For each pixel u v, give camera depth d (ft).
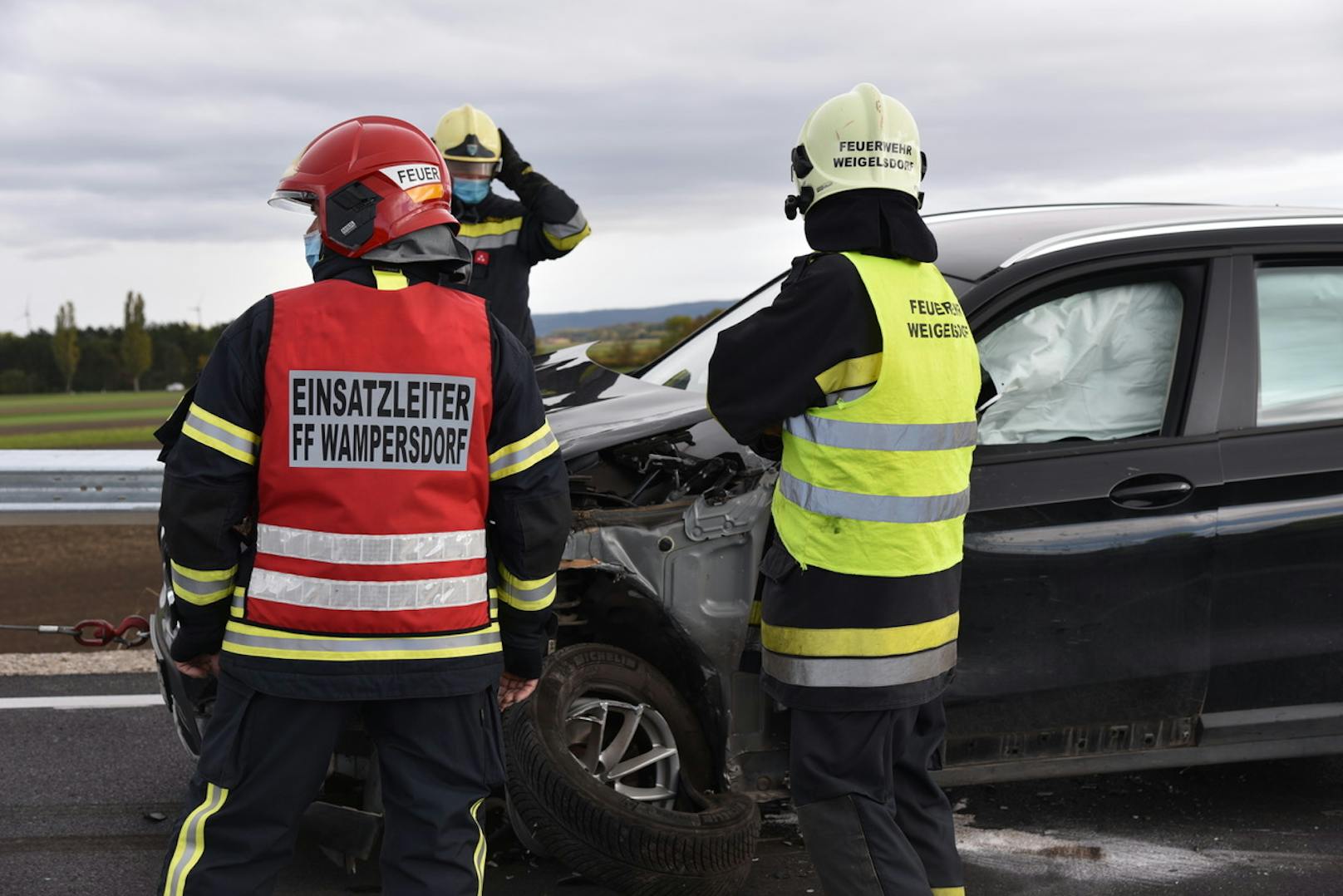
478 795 7.68
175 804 12.51
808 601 8.82
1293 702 11.46
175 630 10.21
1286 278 11.75
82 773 13.25
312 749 7.40
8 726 14.61
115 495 15.83
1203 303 11.41
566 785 9.61
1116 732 11.13
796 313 8.52
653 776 10.77
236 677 7.30
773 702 10.62
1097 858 11.53
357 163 7.50
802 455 8.83
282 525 7.23
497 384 7.58
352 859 9.94
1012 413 11.03
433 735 7.50
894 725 9.05
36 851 11.38
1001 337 11.00
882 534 8.70
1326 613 11.43
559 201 16.15
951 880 9.35
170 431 7.54
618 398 12.57
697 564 10.37
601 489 11.75
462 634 7.47
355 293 7.34
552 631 8.26
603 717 10.35
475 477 7.49
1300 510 11.24
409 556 7.25
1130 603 10.94
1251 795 13.05
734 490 10.51
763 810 12.46
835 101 8.84
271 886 7.56
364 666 7.24
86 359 406.62
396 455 7.25
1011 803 12.82
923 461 8.77
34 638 19.08
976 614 10.63
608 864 9.65
